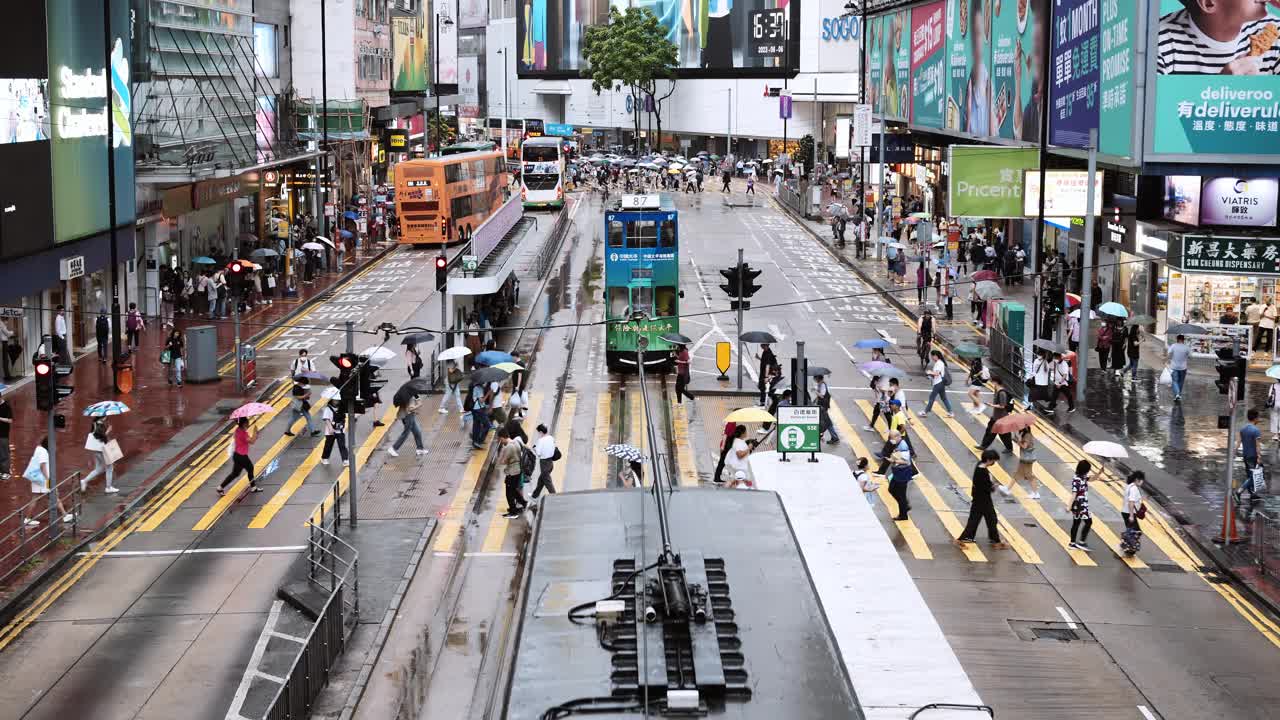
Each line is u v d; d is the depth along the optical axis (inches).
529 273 2455.7
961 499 1194.0
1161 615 918.4
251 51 2849.4
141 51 2113.7
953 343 1930.4
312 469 1293.1
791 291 2411.4
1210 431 1418.6
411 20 4343.0
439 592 968.9
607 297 1731.1
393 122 4234.7
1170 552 1054.4
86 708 764.0
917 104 3157.0
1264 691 787.4
